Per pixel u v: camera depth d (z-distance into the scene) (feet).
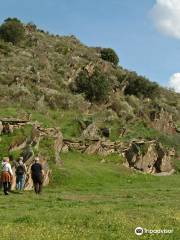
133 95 236.63
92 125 154.71
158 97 256.52
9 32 246.47
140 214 61.21
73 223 53.31
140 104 222.28
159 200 80.53
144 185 112.88
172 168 161.48
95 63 248.73
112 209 65.31
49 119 149.18
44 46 257.14
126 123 182.39
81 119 160.56
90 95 205.05
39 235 45.62
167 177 141.49
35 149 111.24
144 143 154.10
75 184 106.93
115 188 103.50
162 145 167.22
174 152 174.09
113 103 202.49
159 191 96.68
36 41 260.01
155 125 199.82
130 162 146.82
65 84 206.18
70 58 241.55
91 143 140.77
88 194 89.45
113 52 288.51
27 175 100.68
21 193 90.27
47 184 103.45
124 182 119.03
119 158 143.84
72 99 186.39
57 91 189.78
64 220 54.60
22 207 67.36
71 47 272.51
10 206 68.44
